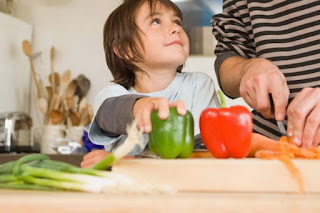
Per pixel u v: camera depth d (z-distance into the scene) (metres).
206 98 1.43
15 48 2.89
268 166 0.77
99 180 0.69
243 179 0.77
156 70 1.40
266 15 1.38
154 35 1.36
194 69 2.98
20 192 0.68
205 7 2.95
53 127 2.81
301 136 0.97
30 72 3.01
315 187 0.78
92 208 0.60
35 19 3.11
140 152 1.27
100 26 3.11
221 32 1.55
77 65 3.10
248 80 1.10
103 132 1.05
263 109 1.05
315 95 0.99
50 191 0.70
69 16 3.12
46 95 2.98
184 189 0.78
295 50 1.34
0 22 2.76
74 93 2.98
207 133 0.89
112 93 1.29
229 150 0.88
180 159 0.80
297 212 0.61
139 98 0.93
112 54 1.47
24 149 2.62
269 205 0.61
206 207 0.61
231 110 0.89
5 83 2.80
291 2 1.34
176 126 0.84
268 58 1.38
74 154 2.44
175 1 2.97
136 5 1.40
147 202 0.60
